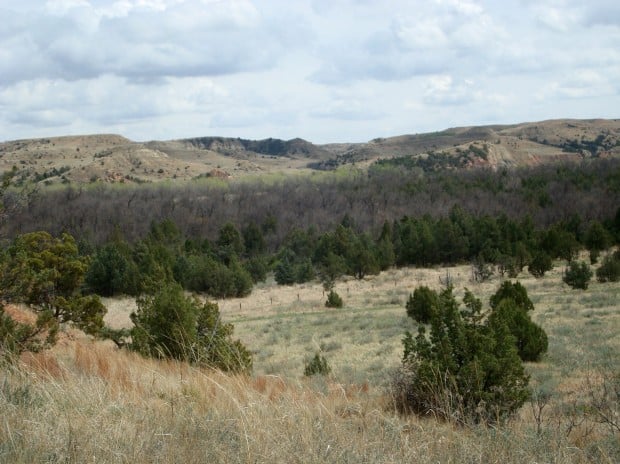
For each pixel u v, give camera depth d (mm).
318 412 4047
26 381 4289
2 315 7262
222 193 131500
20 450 2781
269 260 79188
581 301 35562
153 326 9672
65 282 15727
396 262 74000
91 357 6809
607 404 4816
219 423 3490
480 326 9023
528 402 8602
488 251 65875
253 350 26594
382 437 3621
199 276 55438
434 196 117000
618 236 69562
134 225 96125
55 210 97438
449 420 4414
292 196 123250
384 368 17125
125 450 2941
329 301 46562
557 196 106000
